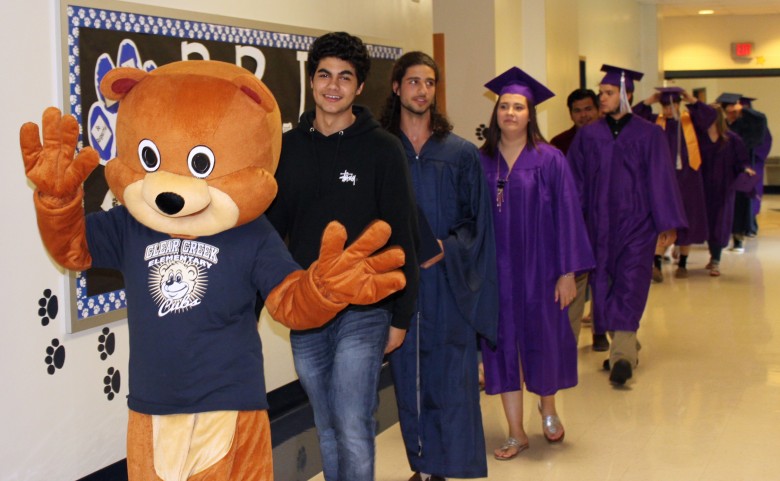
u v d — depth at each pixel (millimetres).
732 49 17359
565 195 4012
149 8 3803
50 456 3443
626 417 4664
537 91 4051
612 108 5293
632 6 14164
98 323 3602
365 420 2893
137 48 3746
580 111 6516
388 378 5441
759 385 5203
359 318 2898
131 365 2285
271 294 2199
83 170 2174
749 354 5926
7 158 3213
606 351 6082
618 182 5215
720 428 4457
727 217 9023
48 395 3422
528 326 4059
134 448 2266
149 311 2242
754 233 12328
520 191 4012
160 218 2203
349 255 2010
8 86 3205
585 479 3820
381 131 2969
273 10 4703
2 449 3242
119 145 2273
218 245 2264
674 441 4281
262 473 2336
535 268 4023
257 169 2275
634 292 5195
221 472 2230
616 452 4145
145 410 2236
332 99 2896
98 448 3670
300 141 2973
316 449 4211
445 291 3533
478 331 3627
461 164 3545
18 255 3271
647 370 5590
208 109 2197
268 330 4746
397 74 3504
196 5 4129
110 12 3598
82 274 3514
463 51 8125
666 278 9133
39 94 3324
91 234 2326
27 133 2133
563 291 4059
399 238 2900
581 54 11062
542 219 4020
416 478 3775
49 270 3398
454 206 3564
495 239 4039
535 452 4172
